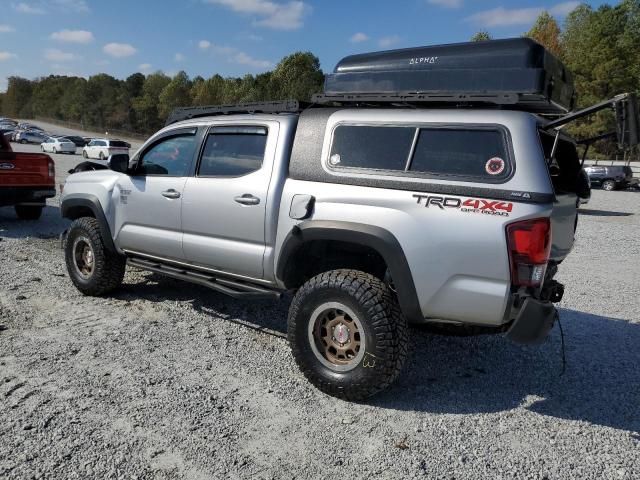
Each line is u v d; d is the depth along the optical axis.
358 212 3.48
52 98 134.25
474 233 3.12
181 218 4.57
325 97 3.94
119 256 5.42
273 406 3.45
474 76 3.51
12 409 3.26
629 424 3.41
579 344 4.84
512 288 3.09
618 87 51.06
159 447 2.93
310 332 3.64
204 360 4.10
